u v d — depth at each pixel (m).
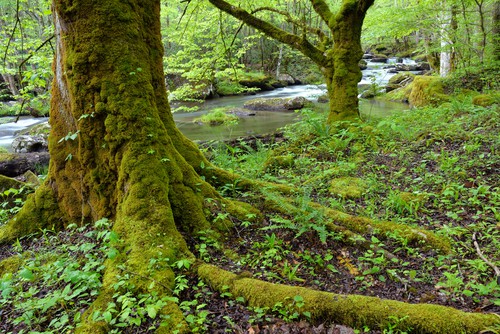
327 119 8.88
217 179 4.64
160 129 3.79
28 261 3.37
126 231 3.19
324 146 7.09
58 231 3.99
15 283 3.06
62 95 3.86
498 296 2.70
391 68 27.36
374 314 2.43
